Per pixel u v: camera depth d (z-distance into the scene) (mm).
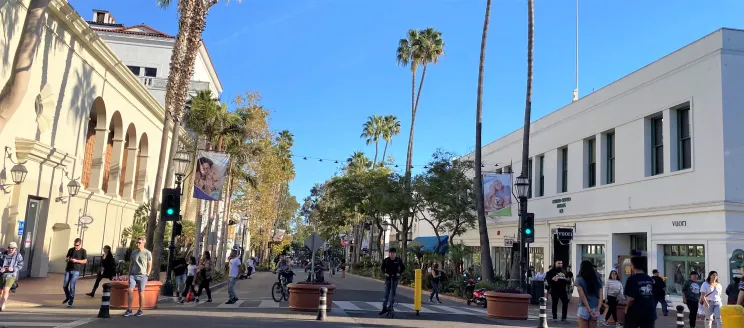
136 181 33438
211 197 23156
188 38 20766
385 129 64375
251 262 39812
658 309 21109
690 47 20422
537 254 31172
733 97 18875
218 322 12562
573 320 16922
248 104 35594
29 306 14477
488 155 40062
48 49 20281
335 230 69500
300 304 15930
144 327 11273
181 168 20891
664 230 21094
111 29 43594
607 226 24531
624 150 23844
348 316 15086
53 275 23234
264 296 21953
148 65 43000
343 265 44281
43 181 21172
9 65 18281
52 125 21172
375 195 38031
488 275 23875
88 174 26859
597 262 25406
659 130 22391
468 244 41625
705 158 19359
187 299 18219
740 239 18297
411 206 34688
